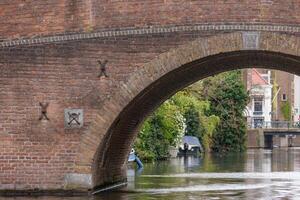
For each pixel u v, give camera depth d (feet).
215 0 120.16
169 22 121.49
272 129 565.12
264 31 119.14
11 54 125.90
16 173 125.90
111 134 133.18
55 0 124.77
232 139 411.75
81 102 124.77
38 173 125.59
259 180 174.70
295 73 149.59
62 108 125.29
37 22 125.29
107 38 123.65
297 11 118.83
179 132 293.43
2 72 126.11
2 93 126.11
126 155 159.12
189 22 120.88
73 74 124.88
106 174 143.33
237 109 415.23
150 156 260.62
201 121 363.15
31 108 125.70
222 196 134.82
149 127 260.42
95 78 124.36
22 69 125.70
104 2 123.65
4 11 126.11
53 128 125.29
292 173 202.90
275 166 242.78
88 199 120.78
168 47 121.80
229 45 119.85
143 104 142.72
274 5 119.14
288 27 118.93
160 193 139.23
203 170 213.46
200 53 120.67
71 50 124.77
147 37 122.42
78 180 125.08
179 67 122.01
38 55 125.39
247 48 119.34
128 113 136.26
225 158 311.47
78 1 124.26
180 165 241.55
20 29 125.70
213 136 397.60
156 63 122.11
